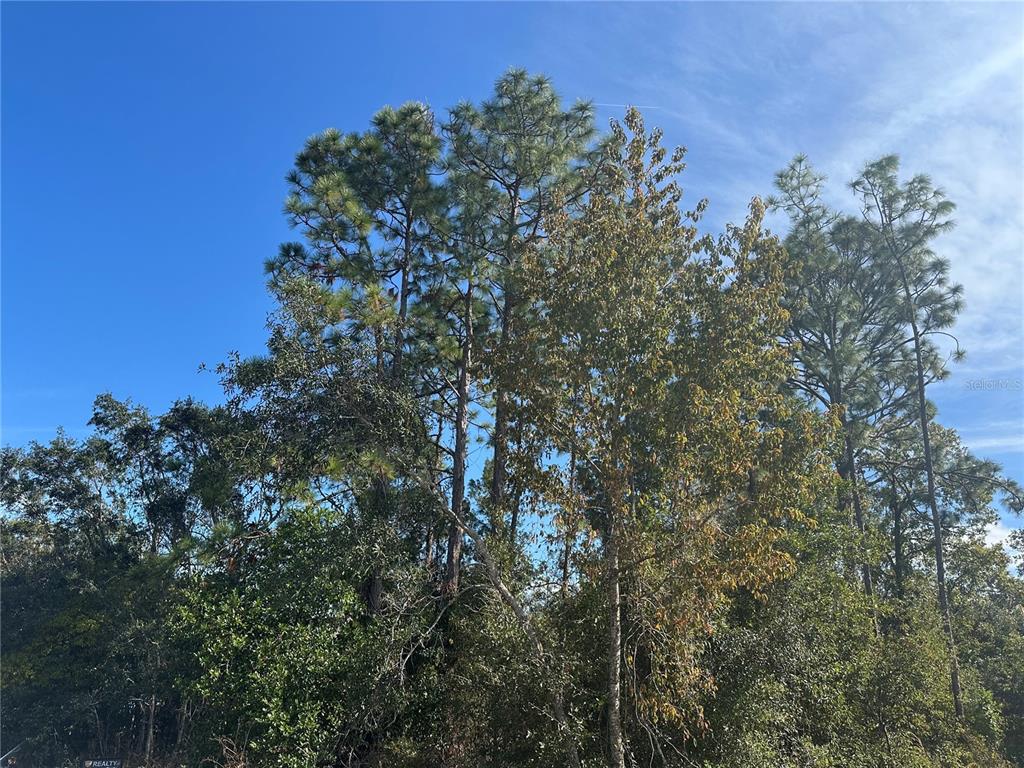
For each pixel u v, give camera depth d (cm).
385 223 1989
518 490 1350
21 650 2025
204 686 1300
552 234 1437
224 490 1498
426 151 1928
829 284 2711
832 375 2708
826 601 1565
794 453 1237
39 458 2445
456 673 1435
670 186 1330
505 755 1338
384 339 1608
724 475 1195
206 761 1305
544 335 1350
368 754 1384
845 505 2431
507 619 1366
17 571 2272
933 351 2792
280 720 1239
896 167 2483
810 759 1351
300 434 1463
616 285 1265
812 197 2709
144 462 2486
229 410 1612
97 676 1928
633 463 1255
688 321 1266
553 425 1309
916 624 1788
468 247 1850
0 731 1909
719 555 1224
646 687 1203
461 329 1978
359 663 1338
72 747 1995
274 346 1475
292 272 1755
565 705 1298
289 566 1417
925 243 2516
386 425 1475
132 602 1869
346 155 1936
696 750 1309
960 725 1806
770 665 1366
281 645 1301
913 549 3241
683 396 1218
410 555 1570
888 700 1592
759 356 1243
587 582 1336
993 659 2575
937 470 3131
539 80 1939
